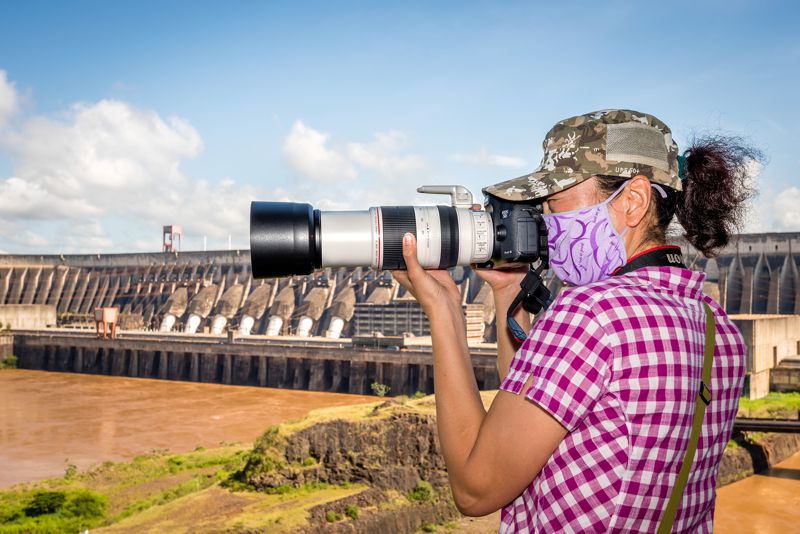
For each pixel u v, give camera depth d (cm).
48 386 8319
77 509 3198
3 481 4247
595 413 208
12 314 10512
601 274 255
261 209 305
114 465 4222
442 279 297
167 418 6328
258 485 2905
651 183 249
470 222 301
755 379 5197
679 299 229
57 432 5738
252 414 6500
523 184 252
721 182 270
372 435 2945
